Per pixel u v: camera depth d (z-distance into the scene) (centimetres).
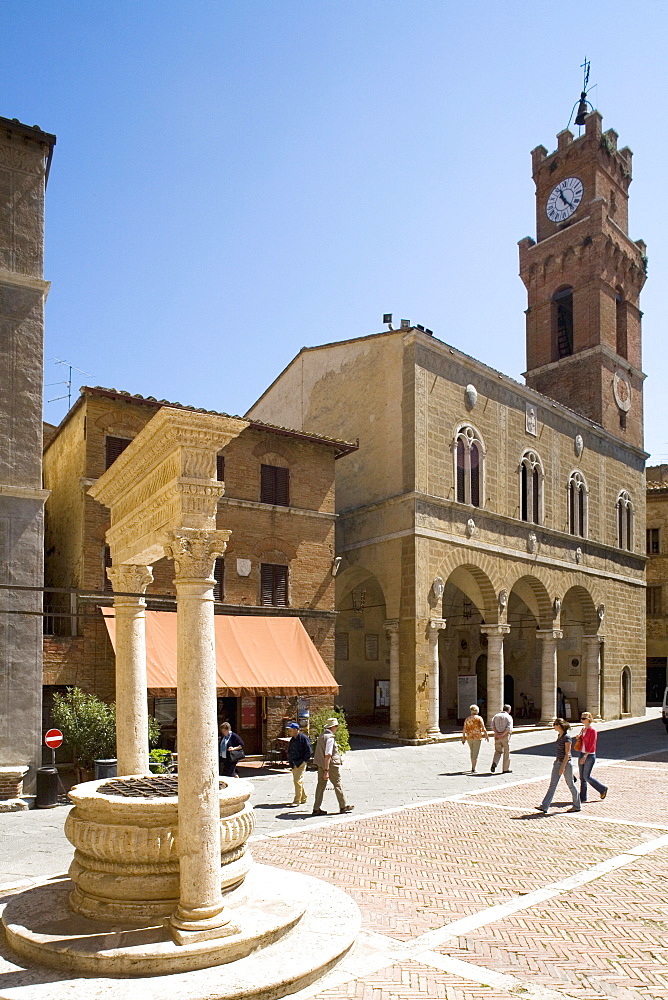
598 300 4744
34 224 2141
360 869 1304
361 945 945
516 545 3716
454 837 1543
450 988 827
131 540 1212
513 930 1005
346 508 3547
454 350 3466
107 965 820
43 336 2112
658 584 5562
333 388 3728
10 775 1892
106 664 2270
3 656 1941
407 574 3186
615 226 4909
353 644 4006
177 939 849
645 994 816
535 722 4041
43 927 912
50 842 1509
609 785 2192
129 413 2442
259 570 2714
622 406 4847
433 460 3325
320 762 1806
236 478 2708
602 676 4344
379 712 4028
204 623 920
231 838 984
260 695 2398
